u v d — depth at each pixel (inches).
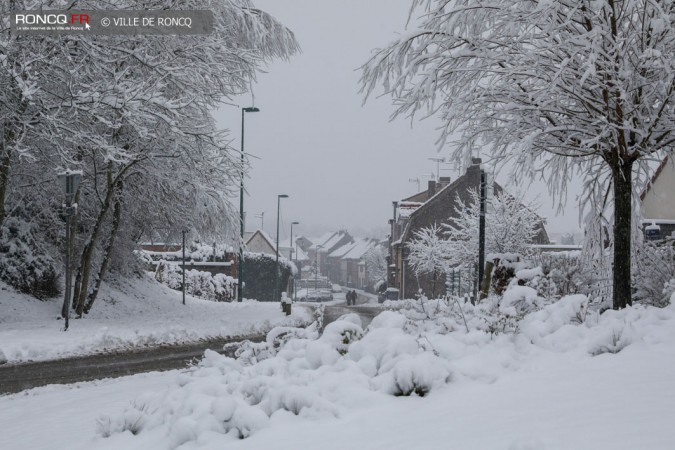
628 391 192.1
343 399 217.9
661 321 284.7
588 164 497.4
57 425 283.0
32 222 872.9
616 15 424.2
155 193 900.0
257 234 3228.3
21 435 268.5
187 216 948.0
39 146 751.1
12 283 813.2
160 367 498.0
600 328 279.4
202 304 1194.6
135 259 1131.3
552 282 482.6
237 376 264.8
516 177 451.2
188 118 805.2
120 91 687.1
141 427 240.8
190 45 794.2
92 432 259.8
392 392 221.8
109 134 794.2
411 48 468.4
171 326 738.2
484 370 235.8
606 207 499.5
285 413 211.0
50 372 467.2
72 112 706.2
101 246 975.0
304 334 332.8
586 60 408.2
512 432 163.3
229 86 876.6
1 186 703.7
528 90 446.3
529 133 448.1
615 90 414.0
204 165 813.2
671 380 200.8
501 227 1364.4
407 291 2229.3
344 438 182.2
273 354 322.3
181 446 203.6
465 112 460.1
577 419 168.2
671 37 406.6
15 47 669.9
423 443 165.6
